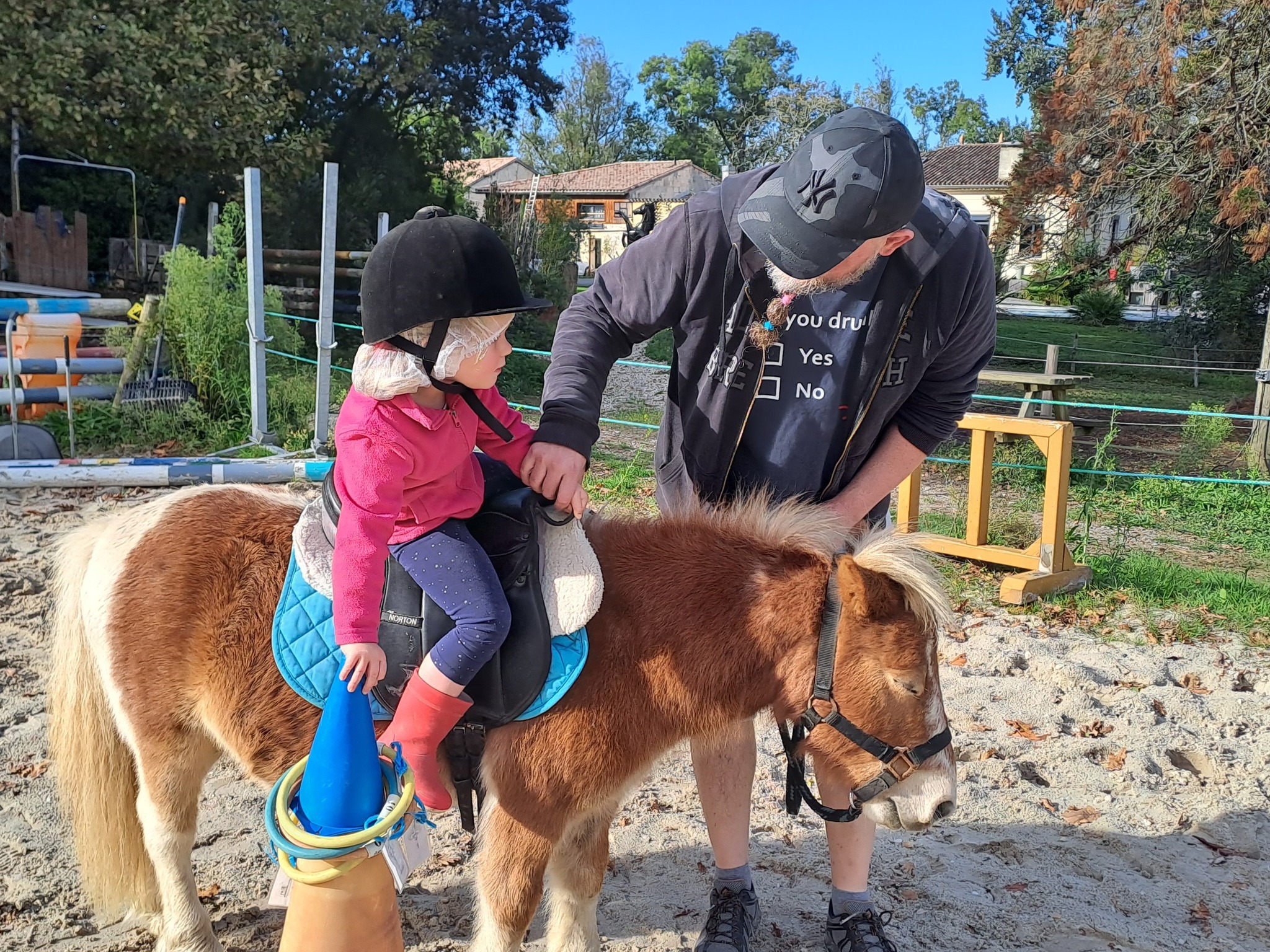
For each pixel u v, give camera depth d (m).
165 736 2.44
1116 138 12.09
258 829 3.39
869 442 2.69
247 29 15.02
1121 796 3.90
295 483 7.93
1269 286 17.70
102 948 2.76
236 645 2.35
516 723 2.28
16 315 9.48
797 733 2.40
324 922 1.87
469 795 2.42
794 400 2.57
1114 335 24.06
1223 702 4.75
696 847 3.43
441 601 2.15
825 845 3.48
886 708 2.26
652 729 2.33
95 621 2.49
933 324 2.49
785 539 2.41
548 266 20.31
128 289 15.21
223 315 9.99
